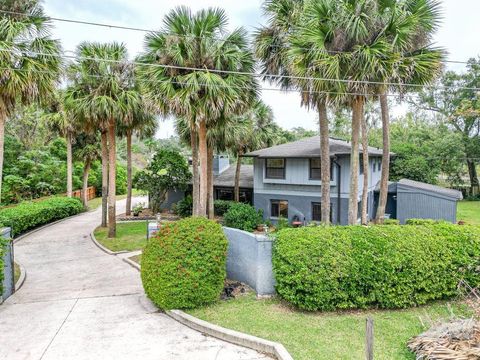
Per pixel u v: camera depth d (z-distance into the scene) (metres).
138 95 13.70
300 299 5.78
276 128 22.78
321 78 9.05
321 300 5.66
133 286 8.23
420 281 5.94
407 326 5.26
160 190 21.64
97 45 13.52
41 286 8.58
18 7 9.70
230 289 6.98
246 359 4.49
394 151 27.36
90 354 4.64
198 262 6.07
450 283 6.12
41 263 11.27
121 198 33.56
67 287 8.37
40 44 9.61
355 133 10.55
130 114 13.89
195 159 14.25
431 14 9.39
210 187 18.00
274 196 18.08
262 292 6.64
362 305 5.81
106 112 13.32
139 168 45.84
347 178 16.03
